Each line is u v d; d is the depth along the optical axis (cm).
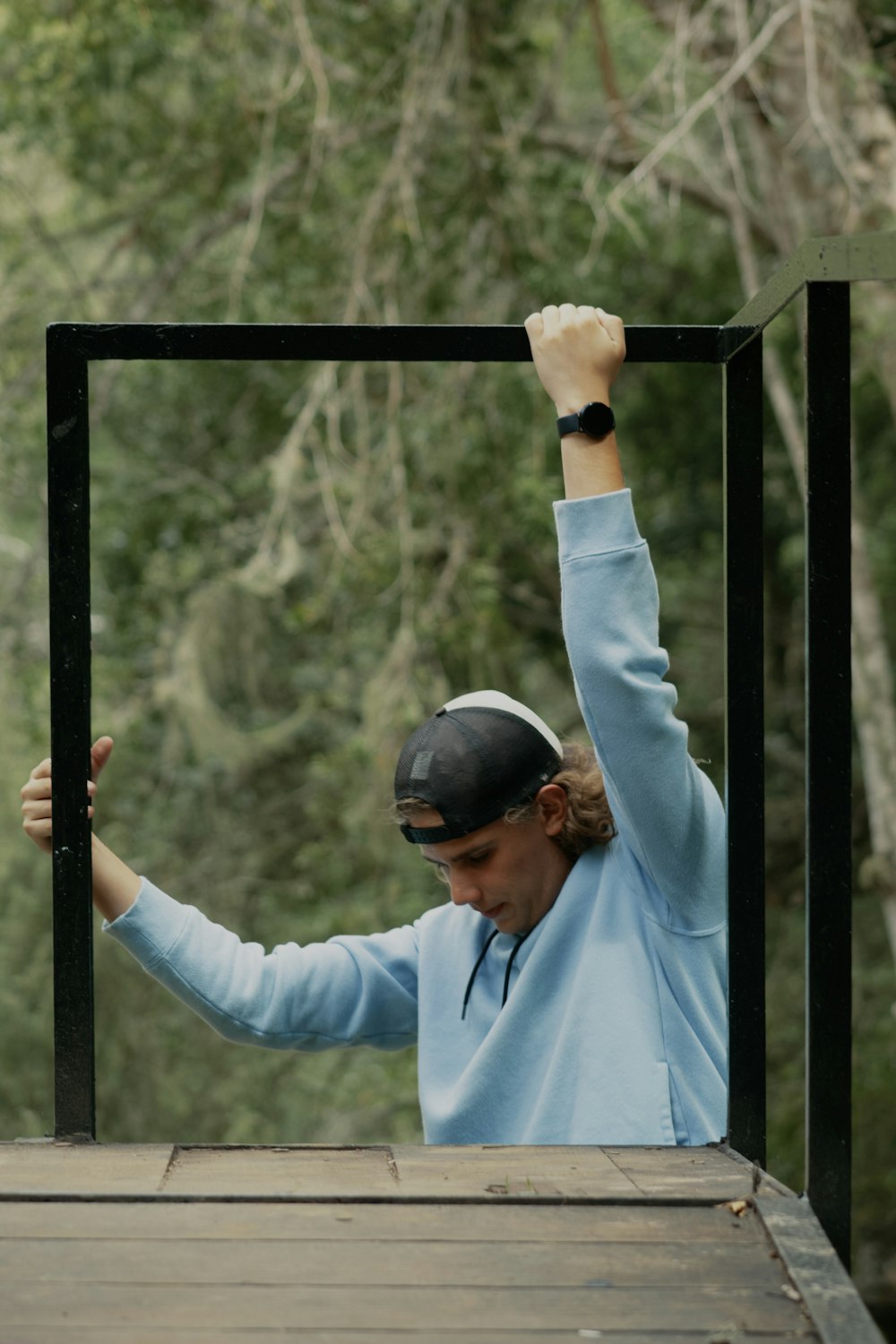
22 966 841
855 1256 1033
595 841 246
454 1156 199
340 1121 942
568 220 834
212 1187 182
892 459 1034
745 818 213
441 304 774
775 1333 145
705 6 688
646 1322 147
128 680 931
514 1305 150
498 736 243
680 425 1030
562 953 241
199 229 861
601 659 222
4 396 836
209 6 762
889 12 741
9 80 795
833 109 674
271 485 751
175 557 941
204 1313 148
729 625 218
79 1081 209
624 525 225
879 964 1028
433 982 259
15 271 862
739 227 715
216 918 953
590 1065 230
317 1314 147
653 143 789
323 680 947
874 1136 997
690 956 238
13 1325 145
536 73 823
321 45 757
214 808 978
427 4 702
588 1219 173
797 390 895
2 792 860
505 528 812
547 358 226
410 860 832
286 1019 262
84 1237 166
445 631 752
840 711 176
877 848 722
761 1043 209
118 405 982
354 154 771
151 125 826
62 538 213
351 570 764
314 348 218
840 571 177
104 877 251
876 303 692
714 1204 178
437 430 771
